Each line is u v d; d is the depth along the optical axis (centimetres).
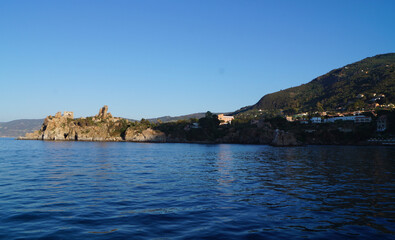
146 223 1380
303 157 6662
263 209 1659
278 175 3278
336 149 11769
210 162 5266
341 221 1419
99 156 6656
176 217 1487
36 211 1587
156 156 7019
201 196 2036
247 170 3838
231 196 2041
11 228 1291
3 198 1922
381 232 1253
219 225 1352
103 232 1241
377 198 1970
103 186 2428
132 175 3203
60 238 1166
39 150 9656
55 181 2691
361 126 19138
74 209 1638
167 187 2411
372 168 4034
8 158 5784
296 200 1906
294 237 1187
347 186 2478
